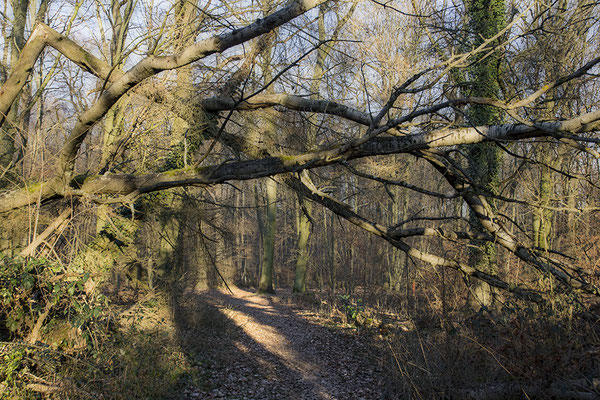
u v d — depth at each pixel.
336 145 5.38
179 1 6.00
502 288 5.65
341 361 9.68
